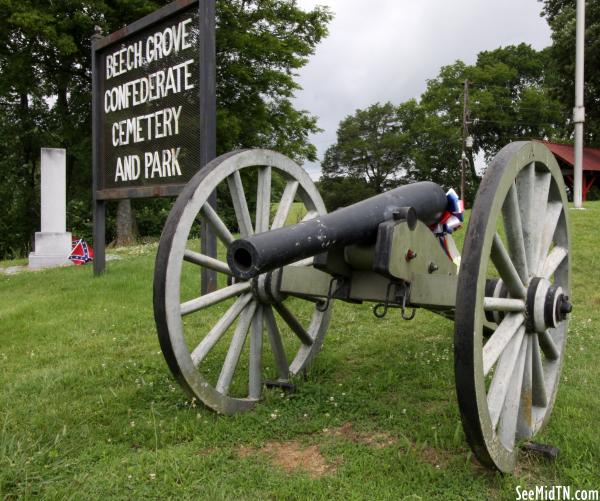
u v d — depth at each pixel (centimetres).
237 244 276
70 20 1672
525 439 299
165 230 333
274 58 1970
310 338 437
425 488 266
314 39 2139
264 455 310
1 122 2245
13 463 296
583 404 360
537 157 300
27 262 1466
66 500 264
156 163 757
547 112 4803
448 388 402
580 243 907
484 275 243
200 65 666
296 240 288
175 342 329
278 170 405
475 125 4959
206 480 283
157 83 745
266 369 447
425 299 325
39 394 415
